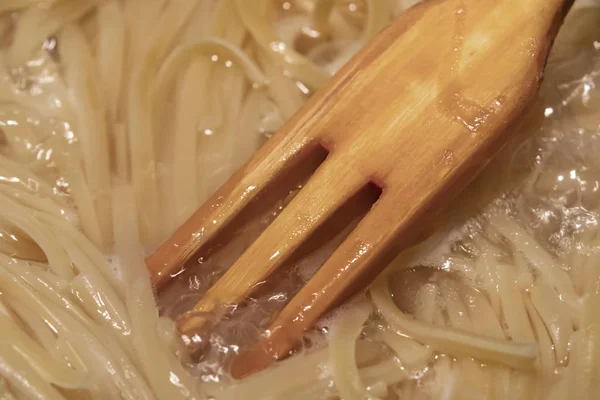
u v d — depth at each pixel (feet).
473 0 1.05
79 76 1.18
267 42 1.22
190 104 1.18
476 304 1.08
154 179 1.13
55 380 0.97
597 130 1.16
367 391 1.01
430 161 1.00
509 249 1.11
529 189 1.14
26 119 1.16
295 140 1.03
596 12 1.21
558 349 1.04
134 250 1.07
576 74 1.19
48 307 1.01
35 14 1.22
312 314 0.99
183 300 1.03
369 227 0.99
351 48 1.26
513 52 1.03
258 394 1.00
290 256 1.00
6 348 0.98
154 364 1.00
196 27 1.24
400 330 1.05
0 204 1.07
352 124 1.02
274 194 1.04
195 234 1.01
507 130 1.03
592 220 1.11
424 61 1.03
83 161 1.13
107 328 1.02
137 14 1.24
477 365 1.05
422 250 1.10
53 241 1.06
